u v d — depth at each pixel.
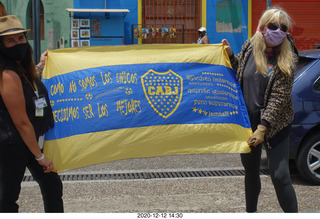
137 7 15.11
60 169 3.06
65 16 14.97
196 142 3.24
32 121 2.94
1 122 2.84
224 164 6.27
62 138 3.13
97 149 3.09
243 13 15.18
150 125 3.19
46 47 15.27
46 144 3.13
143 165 6.29
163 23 15.43
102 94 3.21
